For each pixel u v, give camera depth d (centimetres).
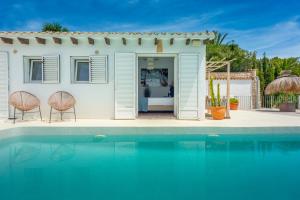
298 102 1512
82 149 600
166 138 709
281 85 1342
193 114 904
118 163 497
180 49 907
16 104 801
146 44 909
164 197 340
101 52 910
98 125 740
